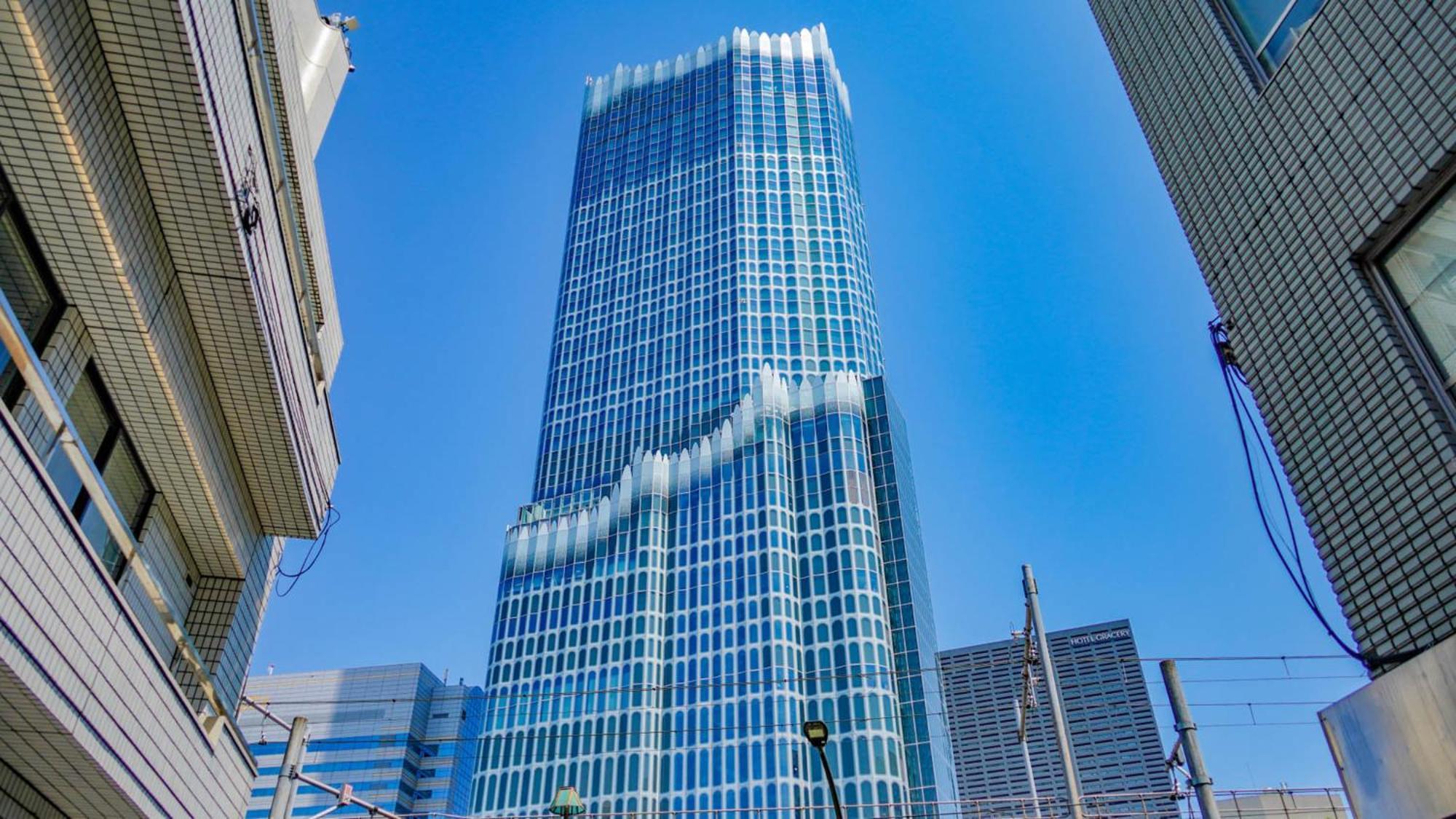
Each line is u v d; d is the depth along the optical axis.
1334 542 11.41
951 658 171.00
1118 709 149.75
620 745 94.56
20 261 11.19
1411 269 10.78
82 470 10.31
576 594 109.75
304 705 139.88
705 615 101.25
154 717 12.01
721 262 132.75
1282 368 12.48
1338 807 26.28
